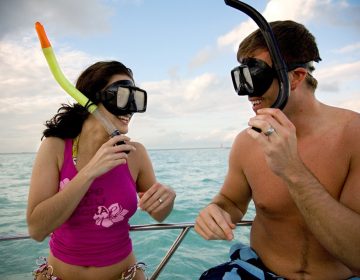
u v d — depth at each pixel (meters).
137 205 1.69
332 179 1.21
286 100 1.05
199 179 11.81
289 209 1.29
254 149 1.46
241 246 1.57
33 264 3.54
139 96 1.51
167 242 4.20
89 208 1.53
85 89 1.53
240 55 1.29
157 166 19.14
